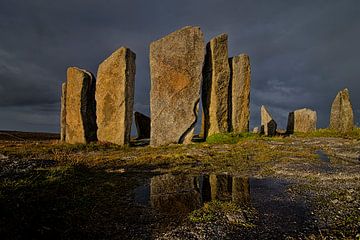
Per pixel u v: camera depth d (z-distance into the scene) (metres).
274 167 14.75
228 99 29.25
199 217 8.17
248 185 11.72
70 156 16.95
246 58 29.48
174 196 10.24
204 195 10.40
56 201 8.42
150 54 26.02
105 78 25.62
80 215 8.05
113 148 22.58
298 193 10.35
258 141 24.16
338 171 13.42
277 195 10.22
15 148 19.83
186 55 25.45
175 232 7.27
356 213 8.24
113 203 9.30
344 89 32.41
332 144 22.38
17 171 10.22
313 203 9.22
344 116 31.52
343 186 10.98
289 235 7.05
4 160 11.69
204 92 28.81
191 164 15.73
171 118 25.28
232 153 18.80
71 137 26.69
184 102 25.28
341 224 7.58
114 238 6.96
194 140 27.75
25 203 7.54
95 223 7.74
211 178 12.92
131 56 25.52
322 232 7.14
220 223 7.79
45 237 6.68
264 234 7.14
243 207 9.05
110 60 25.48
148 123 36.19
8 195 7.63
